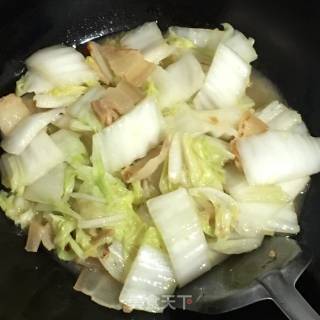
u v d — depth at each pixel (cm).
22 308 25
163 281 25
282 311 23
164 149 26
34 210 26
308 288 25
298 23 29
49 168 26
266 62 30
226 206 25
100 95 27
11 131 27
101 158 26
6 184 27
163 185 26
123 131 26
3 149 27
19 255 26
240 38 30
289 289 23
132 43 30
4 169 27
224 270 25
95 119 26
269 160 26
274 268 24
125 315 25
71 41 31
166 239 25
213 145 26
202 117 27
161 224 25
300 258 24
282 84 30
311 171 27
